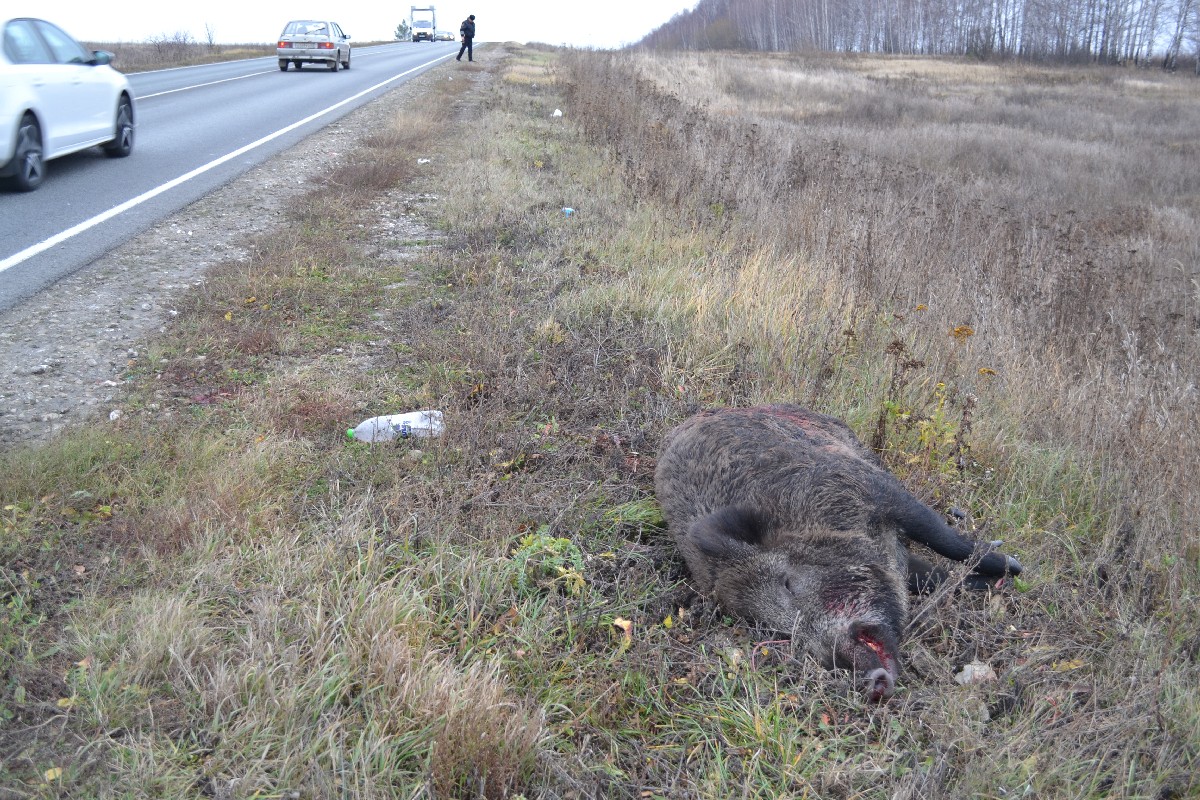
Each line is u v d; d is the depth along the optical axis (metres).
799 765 3.19
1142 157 20.70
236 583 3.96
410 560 4.18
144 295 7.67
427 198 11.95
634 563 4.48
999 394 6.27
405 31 87.25
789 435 4.61
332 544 4.14
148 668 3.36
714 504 4.38
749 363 6.59
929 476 5.08
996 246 9.55
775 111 26.89
